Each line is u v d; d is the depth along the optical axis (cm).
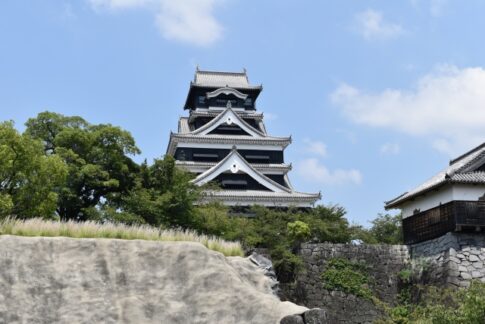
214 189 4869
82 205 3719
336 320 3491
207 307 1980
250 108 6569
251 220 3994
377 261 3681
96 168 3669
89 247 2056
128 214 3469
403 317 3428
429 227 3647
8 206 2856
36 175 3136
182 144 5775
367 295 3559
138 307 1945
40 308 1888
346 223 4375
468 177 3469
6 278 1919
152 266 2058
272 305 1983
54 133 3947
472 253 3466
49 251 2017
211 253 2117
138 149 3897
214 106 6400
